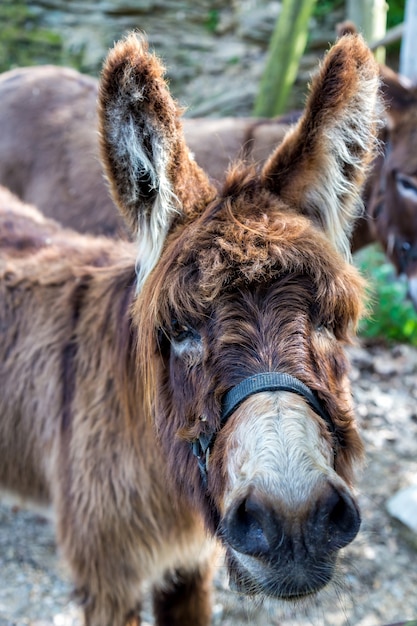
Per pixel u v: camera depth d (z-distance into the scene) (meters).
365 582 3.99
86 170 5.02
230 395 2.00
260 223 2.16
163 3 9.83
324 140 2.28
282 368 1.98
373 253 7.14
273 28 9.66
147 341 2.34
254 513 1.79
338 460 2.13
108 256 3.12
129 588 2.93
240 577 2.11
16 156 5.36
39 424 3.09
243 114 8.88
